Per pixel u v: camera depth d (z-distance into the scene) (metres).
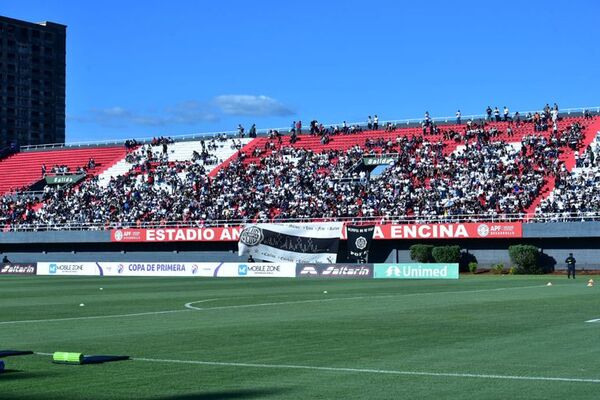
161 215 90.75
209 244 86.69
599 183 75.94
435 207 78.94
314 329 24.02
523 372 15.70
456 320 26.50
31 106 189.88
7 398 13.46
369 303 35.66
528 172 81.06
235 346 20.08
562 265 72.88
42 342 21.50
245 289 50.22
